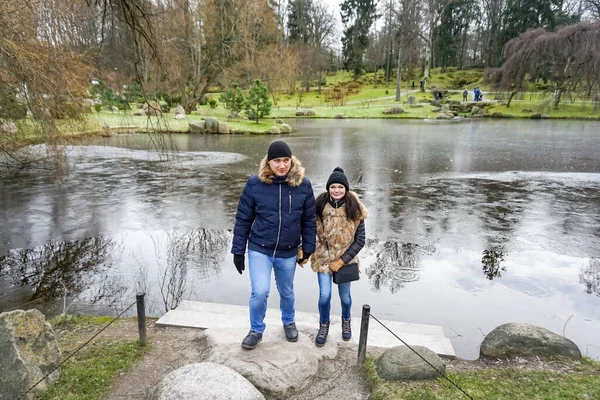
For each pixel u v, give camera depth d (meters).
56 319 4.23
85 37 8.37
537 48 34.78
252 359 2.97
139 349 3.44
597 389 2.81
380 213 9.06
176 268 6.38
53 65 7.53
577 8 54.53
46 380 2.79
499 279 5.84
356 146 20.33
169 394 2.39
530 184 11.89
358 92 58.12
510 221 8.44
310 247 3.12
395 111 40.00
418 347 3.18
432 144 20.80
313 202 3.09
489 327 4.65
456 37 65.94
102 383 2.91
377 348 3.59
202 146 20.45
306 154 17.88
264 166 2.92
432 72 66.38
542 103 37.19
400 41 49.38
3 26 6.50
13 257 6.81
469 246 7.09
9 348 2.69
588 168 14.17
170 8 9.16
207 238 7.68
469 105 40.66
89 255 6.88
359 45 67.69
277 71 41.94
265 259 3.03
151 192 11.16
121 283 5.91
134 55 8.74
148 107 9.59
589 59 31.41
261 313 3.07
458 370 3.23
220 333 3.56
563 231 7.82
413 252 6.85
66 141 9.17
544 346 3.43
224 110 37.59
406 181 12.48
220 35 34.78
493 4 61.22
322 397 2.80
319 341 3.38
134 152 18.25
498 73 40.19
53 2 7.56
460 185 11.88
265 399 2.57
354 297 5.36
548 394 2.75
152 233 7.94
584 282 5.73
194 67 34.09
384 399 2.71
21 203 10.00
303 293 5.49
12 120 8.45
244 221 3.02
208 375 2.51
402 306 5.11
